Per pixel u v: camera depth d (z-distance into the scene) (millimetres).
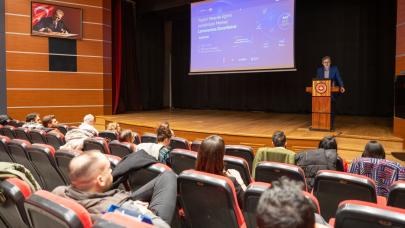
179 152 3039
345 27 9852
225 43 9211
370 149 3021
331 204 2346
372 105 9594
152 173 2205
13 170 2098
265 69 8539
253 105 11672
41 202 1412
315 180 2320
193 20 9828
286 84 10977
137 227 1144
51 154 2939
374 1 9398
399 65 6270
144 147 3273
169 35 13297
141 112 11453
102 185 1699
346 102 9930
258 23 8594
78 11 9719
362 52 9648
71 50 9664
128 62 11758
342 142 5805
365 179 2146
